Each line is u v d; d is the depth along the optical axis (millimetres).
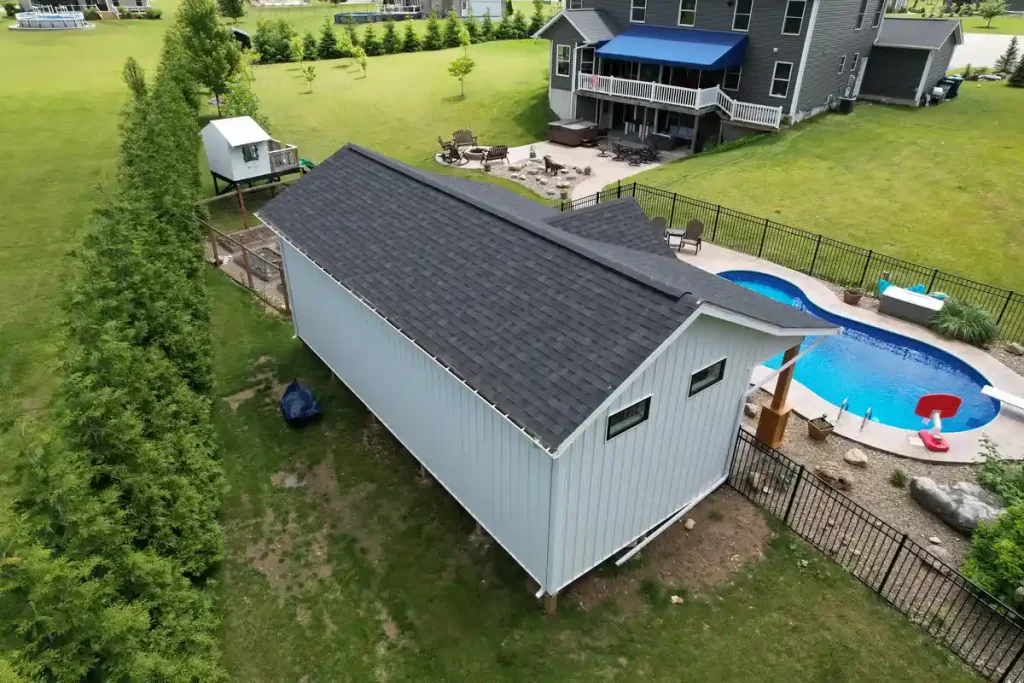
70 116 34656
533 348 8133
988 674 8289
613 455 8438
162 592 7059
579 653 8656
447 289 9789
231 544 10328
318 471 11867
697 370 9031
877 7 32812
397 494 11328
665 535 10430
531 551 8953
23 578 5641
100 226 11383
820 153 27719
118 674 5848
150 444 7969
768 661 8539
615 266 8742
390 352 10984
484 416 8797
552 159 31344
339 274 11164
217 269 19266
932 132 29500
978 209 22406
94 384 8289
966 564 9422
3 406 12641
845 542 10234
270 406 13648
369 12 75188
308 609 9312
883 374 15367
